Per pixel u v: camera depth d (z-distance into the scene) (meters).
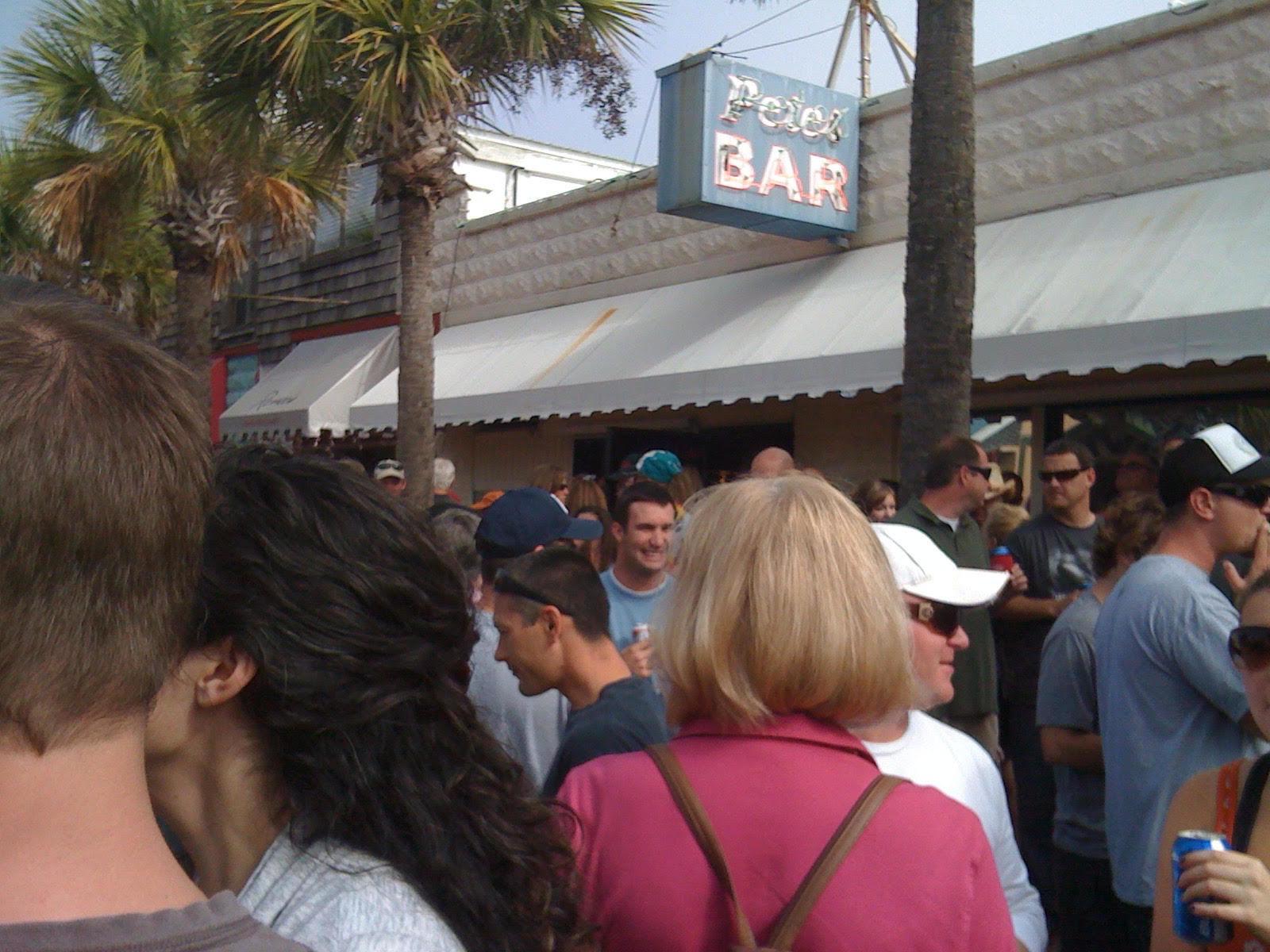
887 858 1.51
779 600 1.62
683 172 8.76
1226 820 2.13
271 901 1.20
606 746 2.48
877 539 1.76
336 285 15.77
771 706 1.63
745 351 9.24
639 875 1.55
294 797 1.25
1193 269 6.84
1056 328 7.07
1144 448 8.03
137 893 0.84
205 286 12.51
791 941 1.47
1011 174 8.59
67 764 0.82
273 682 1.21
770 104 8.98
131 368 0.86
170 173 11.53
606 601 2.81
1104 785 3.46
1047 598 5.27
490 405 11.55
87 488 0.80
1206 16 7.49
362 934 1.14
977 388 8.98
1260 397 7.41
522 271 13.12
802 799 1.56
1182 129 7.64
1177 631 2.88
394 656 1.25
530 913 1.34
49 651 0.79
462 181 14.00
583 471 12.67
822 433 10.12
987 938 1.52
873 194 9.55
